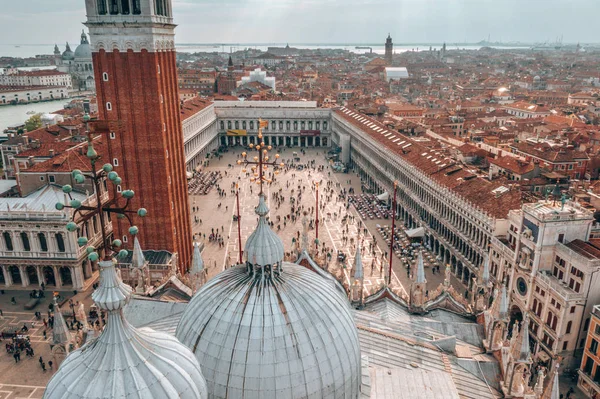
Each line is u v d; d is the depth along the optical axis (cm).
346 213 14450
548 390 4138
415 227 13275
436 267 10994
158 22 8744
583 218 8000
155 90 8888
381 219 14112
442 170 12631
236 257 11469
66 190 2156
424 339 5500
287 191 16725
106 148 9206
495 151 15925
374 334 5266
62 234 9706
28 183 11031
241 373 3244
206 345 3356
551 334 7719
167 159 9412
